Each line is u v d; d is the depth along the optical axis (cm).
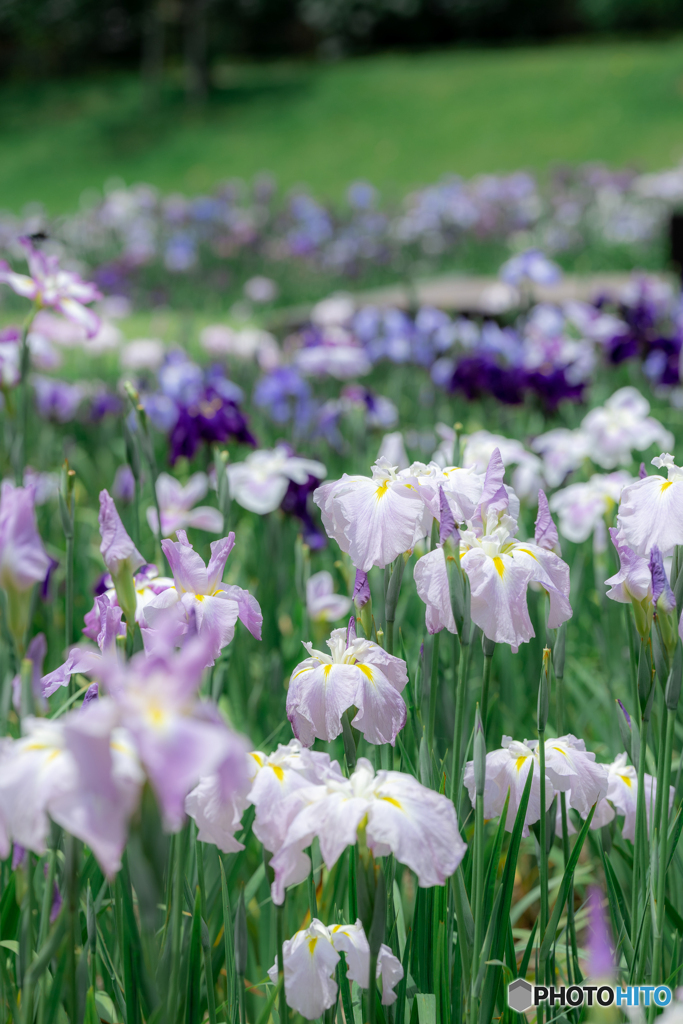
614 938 193
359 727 157
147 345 765
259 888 233
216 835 142
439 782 174
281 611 369
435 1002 159
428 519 174
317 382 670
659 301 700
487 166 3023
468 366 527
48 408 622
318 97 3759
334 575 346
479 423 512
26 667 135
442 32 4731
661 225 1692
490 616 159
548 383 518
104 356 859
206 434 401
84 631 188
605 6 4450
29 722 115
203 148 3419
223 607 167
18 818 106
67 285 338
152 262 1628
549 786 173
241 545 411
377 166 3134
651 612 164
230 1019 164
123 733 104
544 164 2980
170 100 3925
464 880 177
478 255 1727
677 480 168
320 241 1752
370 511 171
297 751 150
